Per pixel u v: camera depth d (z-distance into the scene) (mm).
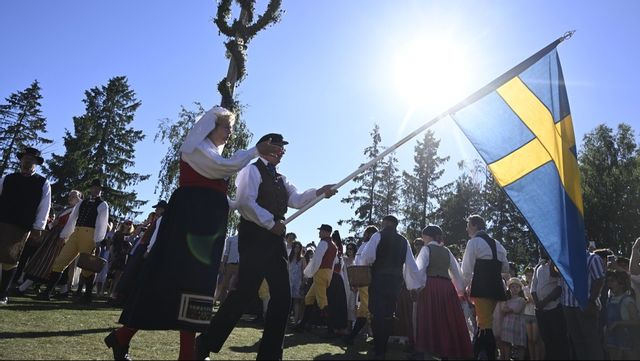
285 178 4605
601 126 40906
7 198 6496
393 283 5398
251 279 3928
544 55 4980
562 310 5188
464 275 5340
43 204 6789
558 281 5230
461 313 5062
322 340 6980
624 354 5336
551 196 4543
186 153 3574
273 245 3980
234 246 10125
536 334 6523
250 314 10266
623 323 5383
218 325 3904
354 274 5594
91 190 8203
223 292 10164
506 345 6738
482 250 5242
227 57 9664
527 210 4590
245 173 4055
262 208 3871
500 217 38906
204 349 3873
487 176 40688
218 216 3561
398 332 6453
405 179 39625
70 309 7113
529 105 4898
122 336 3703
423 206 39531
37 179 6750
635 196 35219
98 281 10922
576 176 4480
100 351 4293
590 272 5141
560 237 4398
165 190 19609
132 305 3576
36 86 47531
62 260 7988
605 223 35250
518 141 4836
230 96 8766
